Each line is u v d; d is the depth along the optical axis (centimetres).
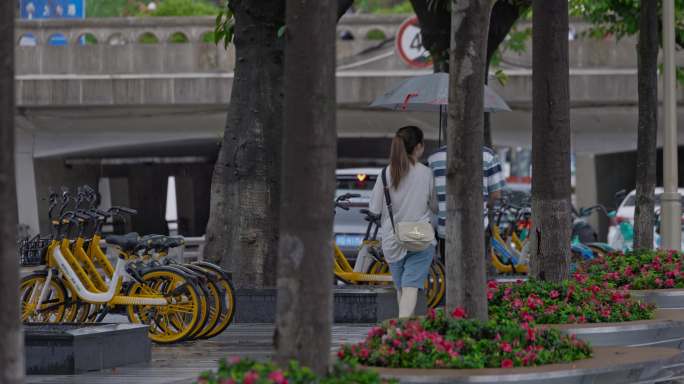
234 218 3981
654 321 2878
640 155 4575
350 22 7975
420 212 3031
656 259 3941
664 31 4853
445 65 5088
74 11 9381
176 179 10838
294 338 1775
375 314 3784
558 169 3200
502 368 2105
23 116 8312
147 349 2873
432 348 2133
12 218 1452
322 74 1788
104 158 10200
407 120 8312
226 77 8000
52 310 3253
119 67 8056
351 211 4753
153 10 10881
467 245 2345
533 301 2914
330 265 1794
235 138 4003
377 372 1845
